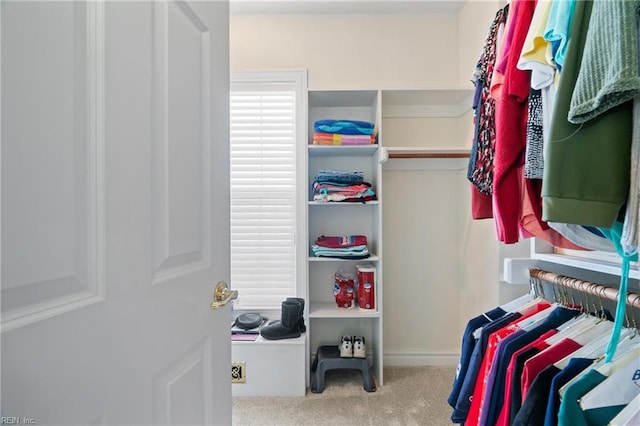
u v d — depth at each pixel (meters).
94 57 0.48
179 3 0.69
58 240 0.42
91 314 0.46
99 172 0.48
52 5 0.42
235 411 1.85
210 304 0.81
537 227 0.99
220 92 0.87
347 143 2.18
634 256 0.74
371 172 2.43
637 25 0.60
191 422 0.72
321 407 1.88
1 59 0.36
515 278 1.41
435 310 2.42
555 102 0.73
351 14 2.42
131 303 0.54
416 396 1.99
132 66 0.55
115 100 0.51
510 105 1.01
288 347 2.02
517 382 0.98
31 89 0.39
